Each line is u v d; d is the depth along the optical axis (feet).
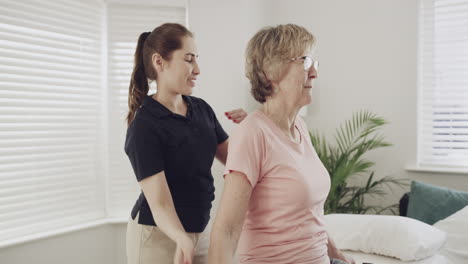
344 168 9.33
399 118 10.33
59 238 8.39
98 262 9.04
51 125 8.45
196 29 9.57
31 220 8.13
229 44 9.69
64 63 8.63
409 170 10.19
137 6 9.53
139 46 5.43
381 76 10.49
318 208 3.81
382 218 7.48
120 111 9.51
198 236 5.31
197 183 5.23
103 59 9.40
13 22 7.75
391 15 10.32
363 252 7.32
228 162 3.48
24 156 8.05
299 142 4.00
